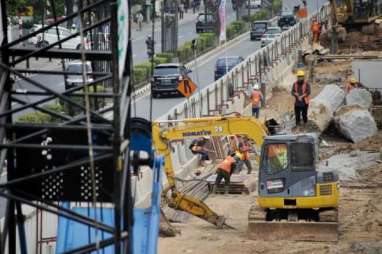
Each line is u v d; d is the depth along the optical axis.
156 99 132.12
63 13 146.25
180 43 198.00
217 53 185.50
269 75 135.12
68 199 33.72
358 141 102.56
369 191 82.50
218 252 62.19
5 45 34.72
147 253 35.72
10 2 117.44
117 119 28.92
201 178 85.44
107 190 33.28
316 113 103.00
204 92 105.75
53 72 35.44
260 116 114.44
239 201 79.50
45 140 33.75
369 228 69.31
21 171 33.84
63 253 33.38
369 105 111.50
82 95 34.47
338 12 167.12
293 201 65.62
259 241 65.19
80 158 33.66
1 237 31.78
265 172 66.06
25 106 32.12
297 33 171.25
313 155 65.31
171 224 69.69
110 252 36.72
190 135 68.12
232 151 88.44
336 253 61.12
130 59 33.34
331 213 65.44
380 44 165.88
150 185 72.06
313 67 144.00
